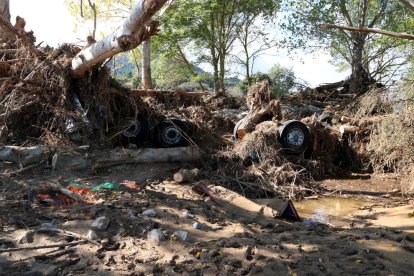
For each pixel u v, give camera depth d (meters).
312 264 4.36
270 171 9.30
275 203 7.26
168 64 31.33
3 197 6.07
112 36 6.59
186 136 9.98
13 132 8.98
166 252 4.57
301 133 10.35
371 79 19.70
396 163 10.91
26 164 7.69
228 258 4.47
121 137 9.78
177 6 23.45
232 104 16.42
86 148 8.44
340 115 13.30
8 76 9.53
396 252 4.85
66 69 8.85
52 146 8.28
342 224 6.62
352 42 21.70
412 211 7.20
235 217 6.26
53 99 9.05
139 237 4.97
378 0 22.16
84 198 6.33
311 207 7.96
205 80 30.56
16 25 10.50
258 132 9.99
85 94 9.11
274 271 4.19
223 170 9.23
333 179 10.55
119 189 7.11
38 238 4.73
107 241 4.77
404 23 21.88
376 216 7.13
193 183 8.02
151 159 8.89
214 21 26.30
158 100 11.77
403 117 9.85
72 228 5.06
